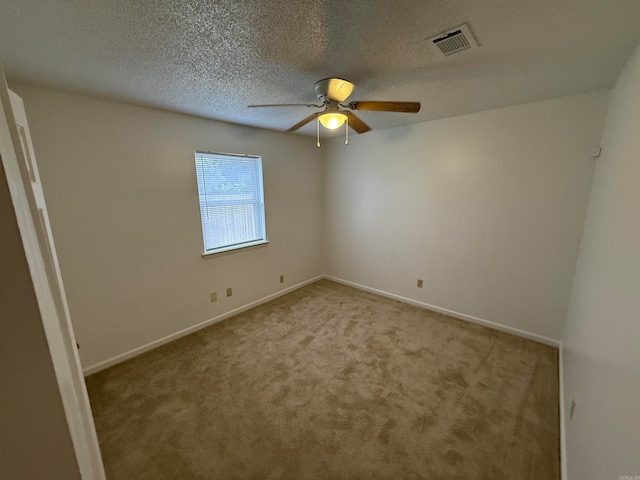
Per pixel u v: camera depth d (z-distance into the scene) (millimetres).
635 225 1001
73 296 2033
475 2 1013
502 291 2693
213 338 2650
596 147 2057
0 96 433
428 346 2479
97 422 1679
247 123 2881
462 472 1381
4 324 395
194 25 1141
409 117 2754
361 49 1358
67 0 955
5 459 436
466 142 2699
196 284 2766
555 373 2096
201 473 1381
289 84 1802
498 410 1754
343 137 3703
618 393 887
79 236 2020
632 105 1316
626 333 908
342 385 1992
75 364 658
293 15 1081
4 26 1104
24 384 421
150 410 1775
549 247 2385
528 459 1440
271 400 1855
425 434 1590
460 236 2891
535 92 2029
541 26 1171
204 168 2738
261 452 1488
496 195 2596
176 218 2545
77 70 1539
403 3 1019
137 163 2250
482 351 2393
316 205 4043
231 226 3059
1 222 372
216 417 1718
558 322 2426
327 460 1443
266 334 2715
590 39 1272
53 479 474
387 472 1382
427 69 1604
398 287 3512
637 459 669
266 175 3289
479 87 1911
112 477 1361
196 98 2047
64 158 1904
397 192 3314
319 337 2648
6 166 371
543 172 2322
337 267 4176
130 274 2303
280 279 3668
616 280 1118
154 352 2424
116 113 2104
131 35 1203
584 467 1070
